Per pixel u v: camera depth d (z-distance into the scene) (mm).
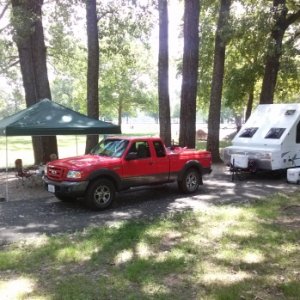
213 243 6570
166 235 7051
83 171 9250
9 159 23062
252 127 15156
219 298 4527
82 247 6406
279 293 4688
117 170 9766
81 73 30281
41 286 4930
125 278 5156
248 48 19562
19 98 31938
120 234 7117
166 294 4664
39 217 8789
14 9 15164
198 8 16844
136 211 9312
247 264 5605
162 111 17031
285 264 5605
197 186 11688
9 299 4547
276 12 18094
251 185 12922
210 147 19328
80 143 36938
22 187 12742
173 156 11055
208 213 8703
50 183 9703
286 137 13766
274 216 8414
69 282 5031
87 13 16297
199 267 5496
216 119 19312
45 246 6492
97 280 5109
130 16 19000
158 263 5641
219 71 19203
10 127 11094
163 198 10836
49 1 19031
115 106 46938
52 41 23797
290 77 24562
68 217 8789
